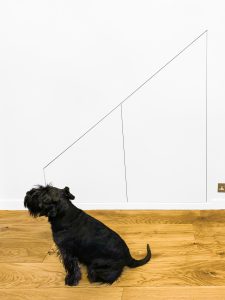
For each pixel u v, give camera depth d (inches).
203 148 116.0
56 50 113.2
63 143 121.5
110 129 118.2
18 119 120.9
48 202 82.4
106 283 84.9
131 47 110.5
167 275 86.6
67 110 118.3
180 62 109.9
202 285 82.4
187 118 114.1
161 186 121.1
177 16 106.7
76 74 114.7
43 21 111.1
